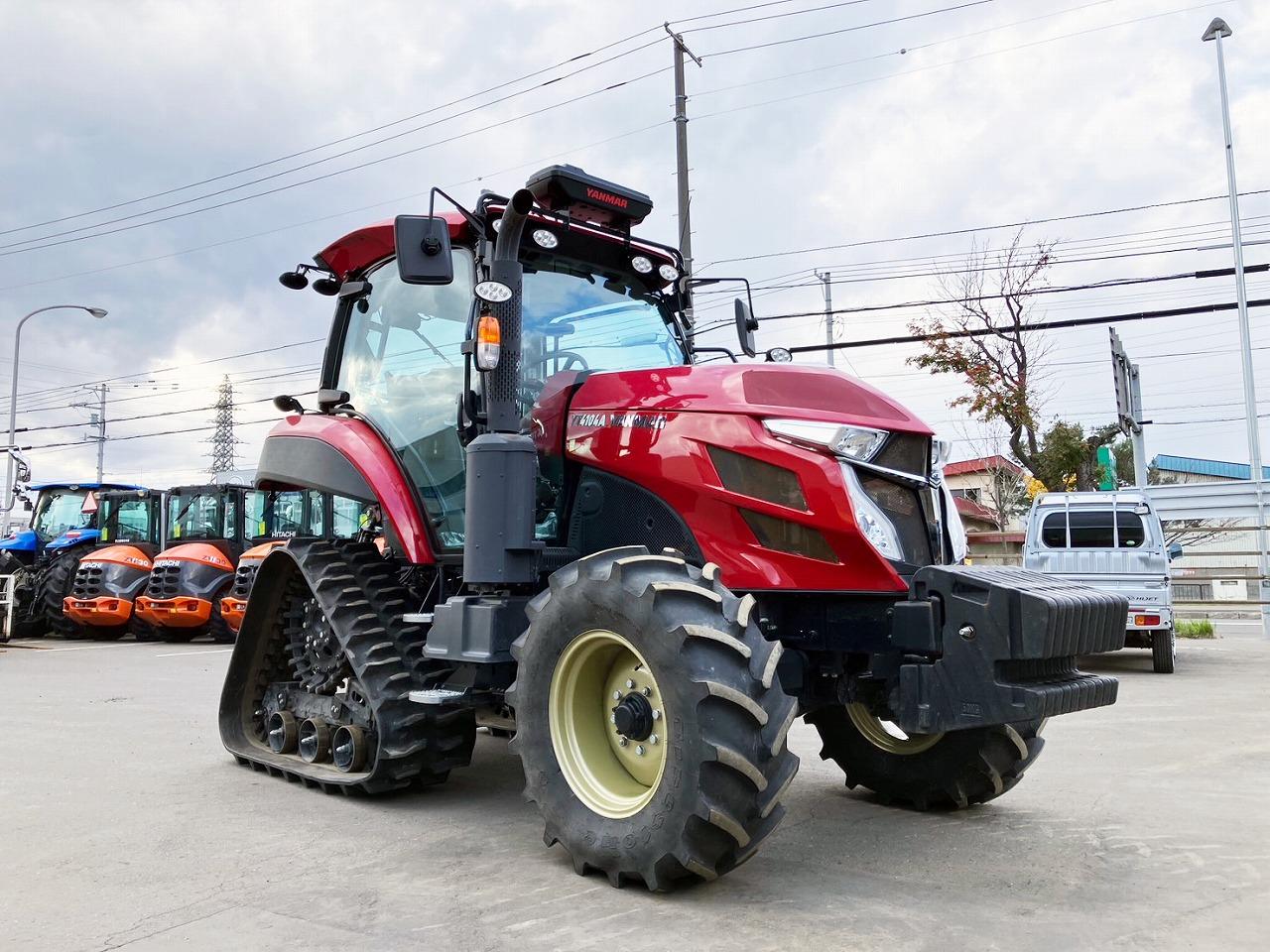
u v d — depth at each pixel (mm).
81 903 3199
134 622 15008
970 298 19219
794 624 3779
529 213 4281
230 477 24703
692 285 5215
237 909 3131
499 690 3955
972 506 30266
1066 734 6555
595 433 4207
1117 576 10617
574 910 3094
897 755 4473
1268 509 15781
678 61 18016
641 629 3156
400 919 3029
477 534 3885
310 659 5262
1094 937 2883
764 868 3562
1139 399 16984
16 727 6762
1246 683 9562
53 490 17922
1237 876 3480
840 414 3709
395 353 4941
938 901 3193
